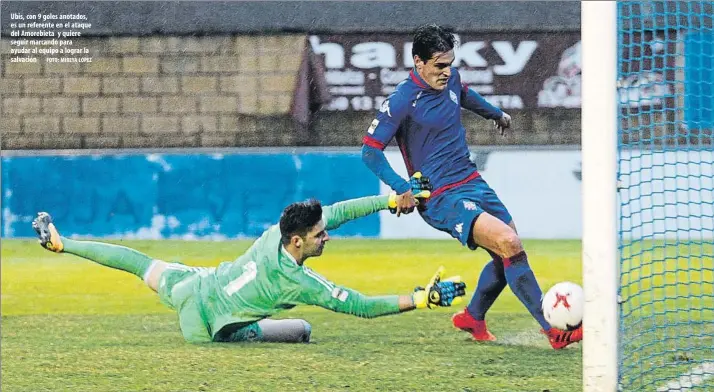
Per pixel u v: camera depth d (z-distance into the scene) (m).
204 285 20.95
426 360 20.47
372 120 21.00
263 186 21.06
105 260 21.06
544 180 20.83
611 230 16.73
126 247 21.09
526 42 20.89
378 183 20.95
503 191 20.86
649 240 21.05
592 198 16.77
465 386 19.75
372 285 20.83
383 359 20.59
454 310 20.64
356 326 20.72
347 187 21.02
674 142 20.97
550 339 20.39
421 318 20.69
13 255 21.12
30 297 21.02
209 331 20.84
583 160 16.81
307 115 21.05
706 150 20.92
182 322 20.89
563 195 20.80
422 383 19.97
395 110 20.77
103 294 21.06
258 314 20.80
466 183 20.83
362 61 20.92
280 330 20.75
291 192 21.03
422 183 20.84
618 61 20.78
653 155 21.00
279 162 21.06
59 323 20.92
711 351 20.39
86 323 20.95
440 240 20.84
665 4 20.83
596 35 16.55
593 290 16.86
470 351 20.55
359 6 20.94
